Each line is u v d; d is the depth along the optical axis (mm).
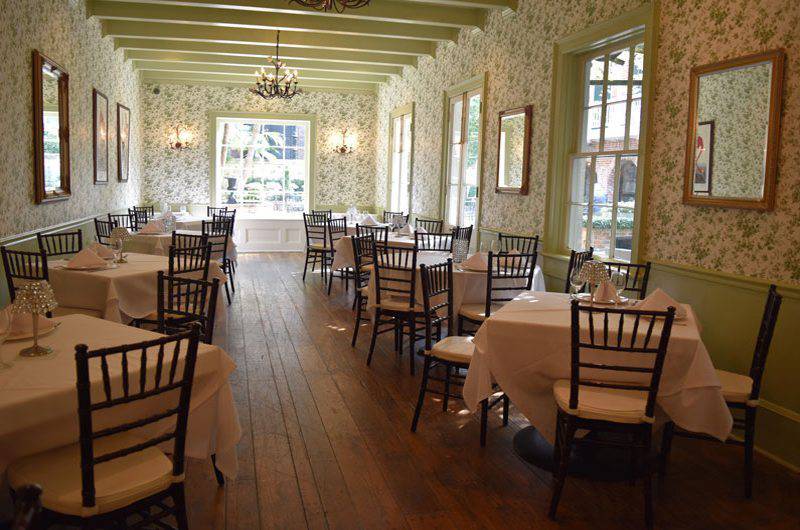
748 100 3559
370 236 5871
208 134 11953
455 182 8430
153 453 2193
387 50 8805
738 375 3240
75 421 2064
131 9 7328
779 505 2902
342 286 8359
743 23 3625
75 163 6781
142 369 1947
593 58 5434
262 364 4836
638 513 2791
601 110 5312
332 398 4117
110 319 4016
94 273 4188
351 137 12516
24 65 5168
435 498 2865
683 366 2805
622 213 4980
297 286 8305
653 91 4430
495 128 7039
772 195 3410
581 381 2662
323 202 12570
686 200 4066
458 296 4711
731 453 3475
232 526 2596
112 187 8781
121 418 2217
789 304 3324
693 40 4043
